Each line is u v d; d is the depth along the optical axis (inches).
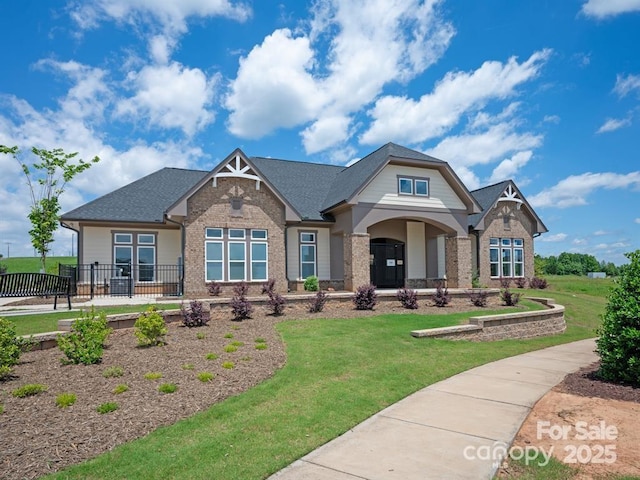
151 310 362.0
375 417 205.8
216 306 499.5
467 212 892.6
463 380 279.4
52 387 234.4
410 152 871.7
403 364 311.3
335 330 424.5
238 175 741.3
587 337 529.0
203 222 724.0
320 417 202.4
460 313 564.7
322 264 883.4
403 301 609.3
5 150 857.5
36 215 898.7
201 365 283.7
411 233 975.0
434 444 173.8
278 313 521.7
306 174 1024.9
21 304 581.3
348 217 810.2
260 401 222.4
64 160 911.7
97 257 768.3
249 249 753.6
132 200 828.0
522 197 1107.3
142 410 204.4
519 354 382.0
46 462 153.1
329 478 143.9
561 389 257.6
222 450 165.3
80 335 299.3
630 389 256.2
